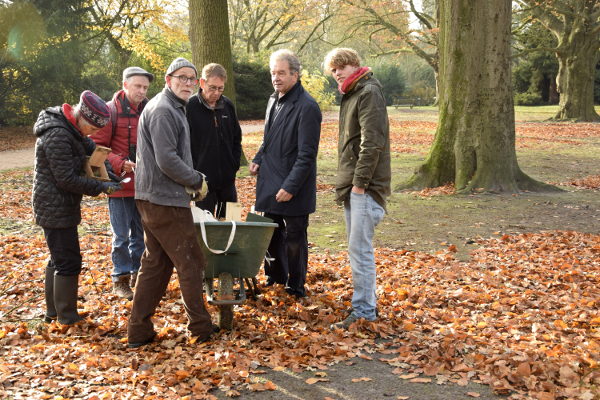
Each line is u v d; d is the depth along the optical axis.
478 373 3.06
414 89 58.69
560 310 4.21
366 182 3.63
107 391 2.76
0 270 5.17
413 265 5.68
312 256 6.09
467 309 4.28
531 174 13.12
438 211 8.88
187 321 3.84
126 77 4.48
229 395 2.80
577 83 30.67
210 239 3.42
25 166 15.33
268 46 39.00
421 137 23.59
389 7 36.34
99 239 6.78
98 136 4.38
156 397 2.71
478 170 10.71
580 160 15.71
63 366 3.04
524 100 47.56
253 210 4.45
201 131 4.39
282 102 4.38
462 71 10.74
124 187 4.40
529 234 7.11
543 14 30.12
